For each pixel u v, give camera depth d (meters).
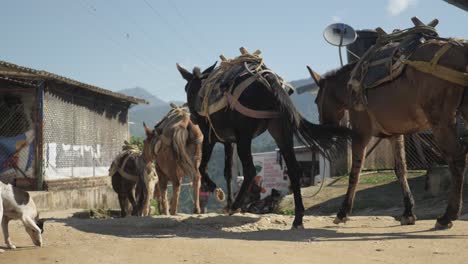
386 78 7.08
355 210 12.20
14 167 17.66
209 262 4.85
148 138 11.62
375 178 14.79
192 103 9.98
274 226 8.16
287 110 7.33
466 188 11.59
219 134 8.63
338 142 7.76
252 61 8.06
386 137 7.92
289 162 7.54
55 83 18.42
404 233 6.73
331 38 11.44
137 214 12.03
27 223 6.51
